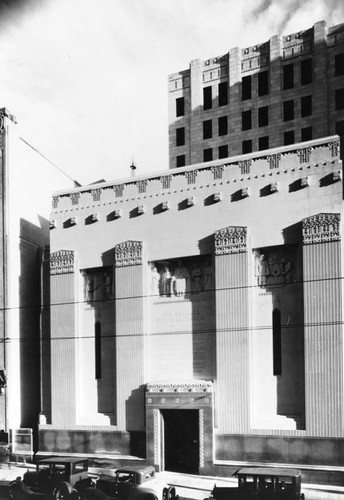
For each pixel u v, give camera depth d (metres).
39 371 41.03
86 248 36.78
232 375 31.34
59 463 25.67
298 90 51.66
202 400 31.44
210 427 31.11
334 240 29.50
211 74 56.41
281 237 31.20
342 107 49.69
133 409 33.62
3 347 38.41
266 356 31.17
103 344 35.81
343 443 28.39
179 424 32.84
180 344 33.56
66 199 38.09
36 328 41.62
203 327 33.09
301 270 30.58
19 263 40.53
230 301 31.86
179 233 34.00
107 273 36.34
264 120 53.12
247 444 30.47
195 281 33.66
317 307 29.56
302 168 31.19
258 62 54.19
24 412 39.06
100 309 36.25
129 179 36.09
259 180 32.25
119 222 35.97
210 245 33.06
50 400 37.03
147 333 34.31
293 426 29.80
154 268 34.88
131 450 33.41
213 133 55.31
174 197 34.53
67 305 36.62
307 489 27.61
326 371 29.05
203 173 33.97
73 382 35.75
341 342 28.89
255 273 32.00
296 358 30.55
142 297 34.25
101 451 34.16
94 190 37.16
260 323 31.50
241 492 22.50
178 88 58.22
